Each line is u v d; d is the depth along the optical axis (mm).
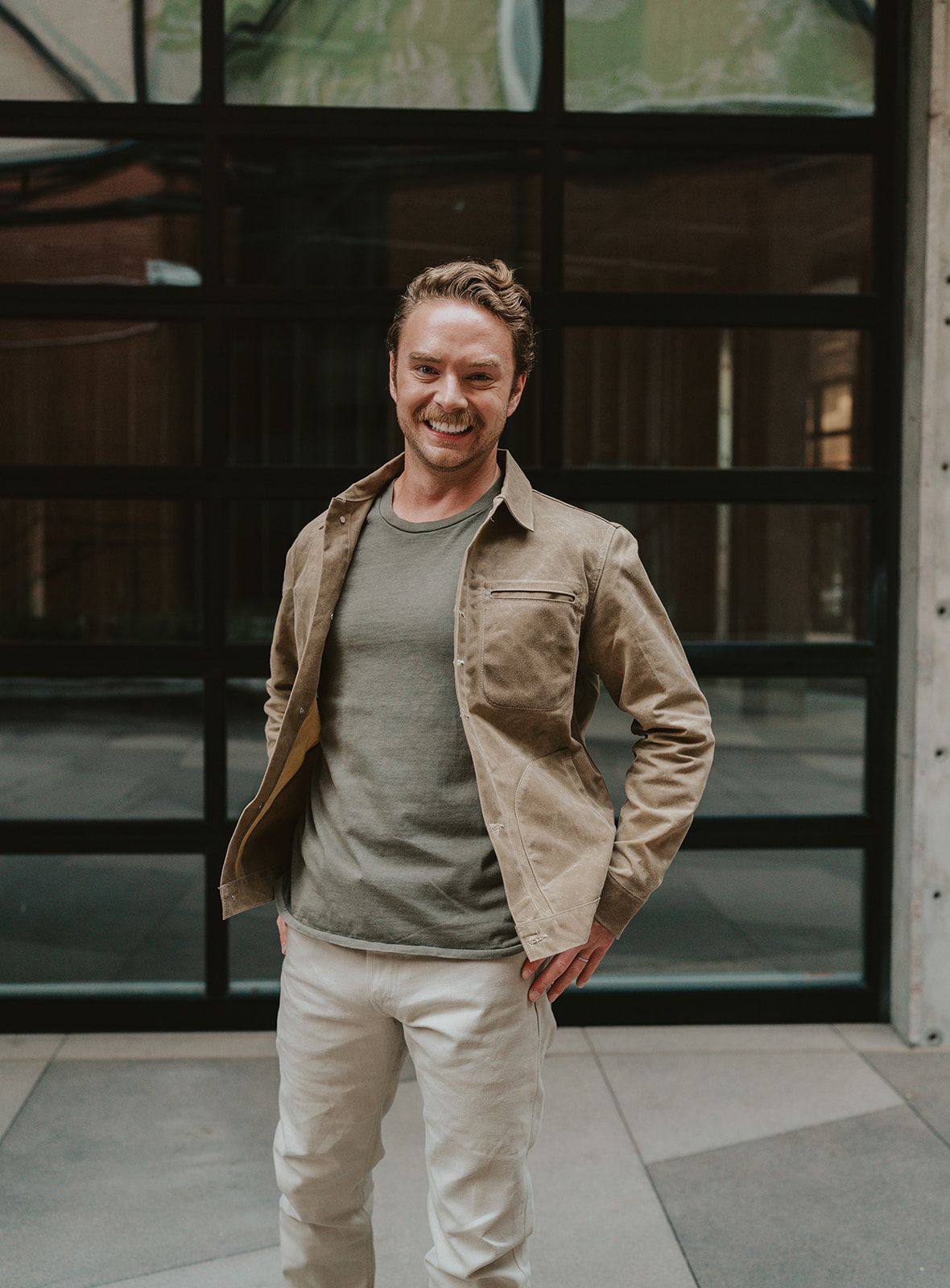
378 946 1600
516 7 3594
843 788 7219
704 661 3705
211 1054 3424
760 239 3711
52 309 3609
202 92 3572
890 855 3666
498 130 3615
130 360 3688
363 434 3756
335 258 3684
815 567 5383
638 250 3701
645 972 3869
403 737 1629
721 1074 3283
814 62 3613
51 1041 3531
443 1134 1580
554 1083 3225
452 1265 1569
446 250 3699
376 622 1665
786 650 3705
